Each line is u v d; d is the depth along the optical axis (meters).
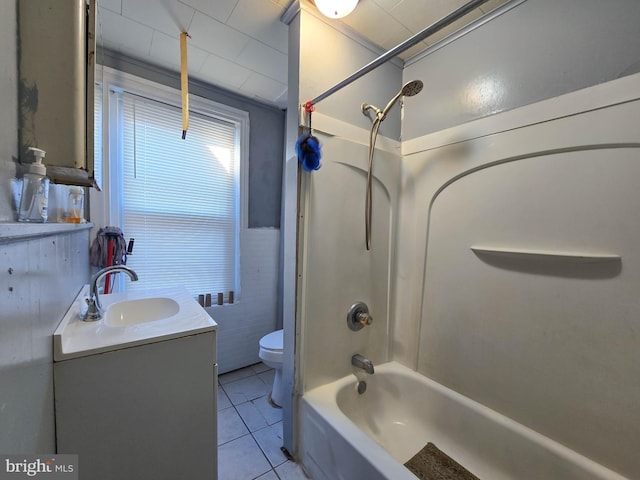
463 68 1.39
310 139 1.22
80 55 0.69
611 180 0.93
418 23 1.37
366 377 1.55
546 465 1.06
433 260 1.52
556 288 1.07
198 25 1.42
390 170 1.63
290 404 1.37
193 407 1.02
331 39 1.36
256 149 2.30
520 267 1.17
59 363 0.79
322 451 1.20
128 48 1.63
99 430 0.86
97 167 1.66
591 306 0.98
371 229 1.57
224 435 1.53
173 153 1.97
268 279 2.42
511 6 1.20
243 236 2.25
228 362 2.21
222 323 2.17
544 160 1.09
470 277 1.35
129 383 0.90
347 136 1.44
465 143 1.36
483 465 1.23
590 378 0.99
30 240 0.57
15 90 0.58
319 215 1.37
